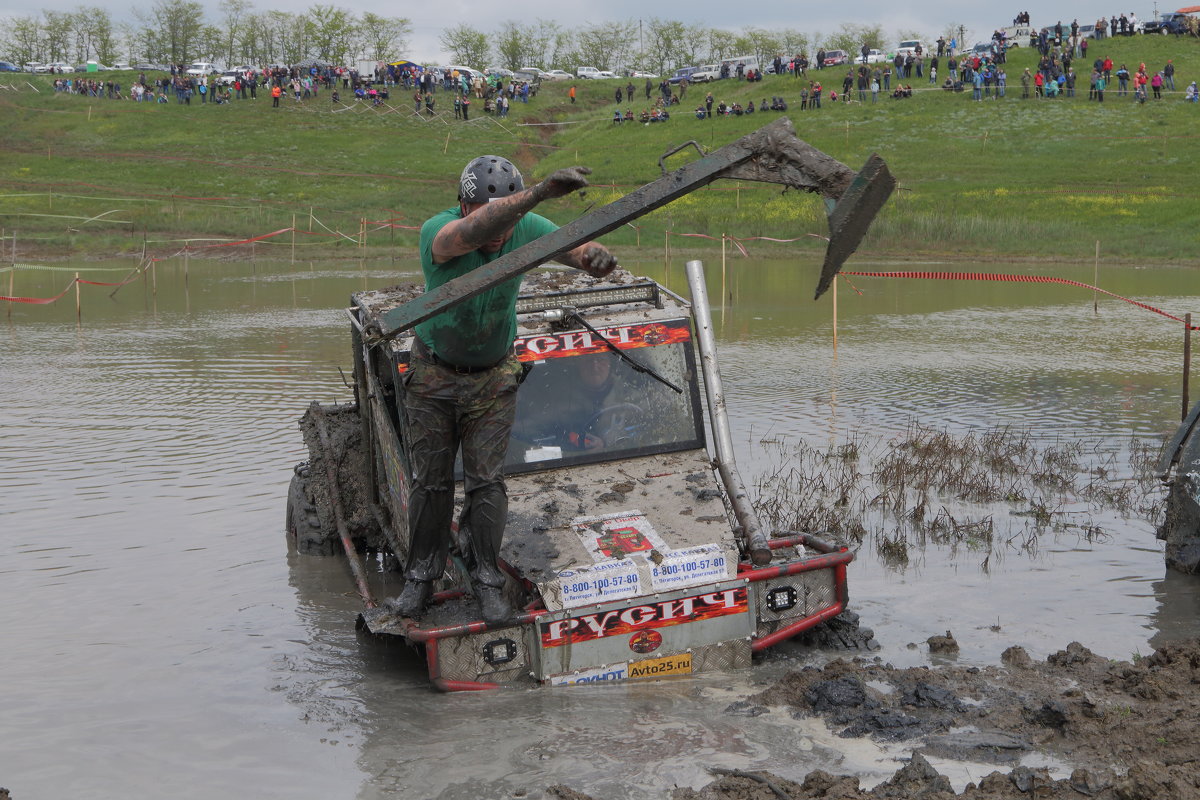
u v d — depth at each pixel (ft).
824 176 13.99
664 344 22.49
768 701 18.10
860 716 17.22
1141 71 224.12
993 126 213.46
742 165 14.52
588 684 19.02
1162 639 20.80
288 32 379.55
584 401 22.02
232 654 21.13
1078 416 42.98
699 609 19.36
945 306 81.92
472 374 18.19
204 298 87.92
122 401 46.42
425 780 15.71
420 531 18.97
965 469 34.17
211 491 32.78
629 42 397.19
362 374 26.37
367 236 147.74
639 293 23.29
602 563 19.21
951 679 18.78
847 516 29.81
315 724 17.84
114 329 69.41
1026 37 298.76
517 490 21.12
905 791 14.58
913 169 187.01
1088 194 161.68
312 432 28.30
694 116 248.73
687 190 14.65
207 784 15.87
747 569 19.94
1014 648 19.88
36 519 30.04
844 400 46.75
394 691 19.13
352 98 273.54
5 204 164.76
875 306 82.28
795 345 62.90
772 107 241.96
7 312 78.38
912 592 23.98
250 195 186.70
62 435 40.06
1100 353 59.26
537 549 19.53
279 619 23.08
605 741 16.70
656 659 19.29
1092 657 19.54
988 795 14.34
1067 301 84.79
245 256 129.90
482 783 15.53
